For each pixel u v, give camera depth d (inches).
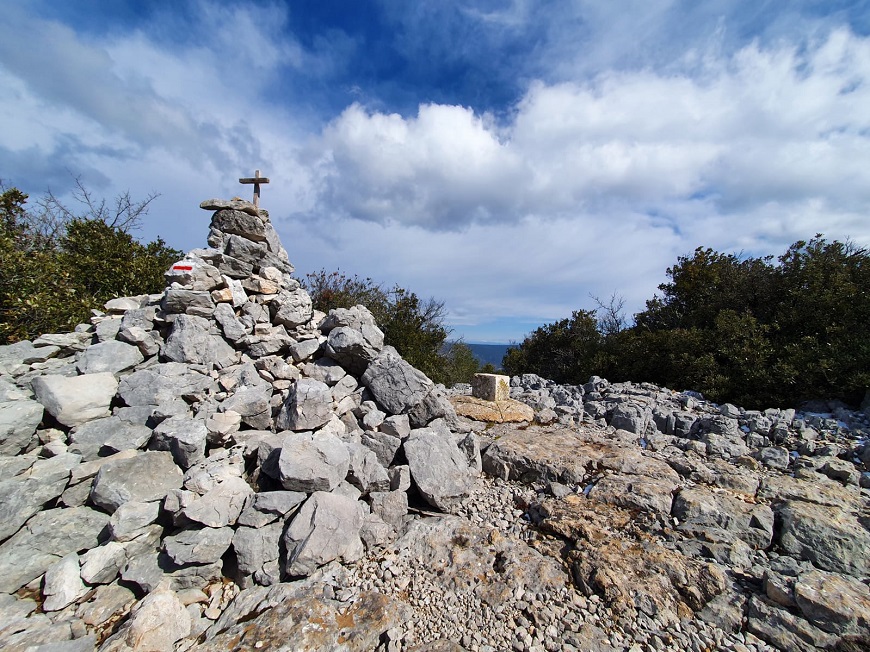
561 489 246.5
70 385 201.3
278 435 217.5
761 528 200.5
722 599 166.4
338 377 275.0
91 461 183.0
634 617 161.0
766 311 455.5
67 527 163.0
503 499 248.2
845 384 334.3
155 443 195.3
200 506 170.2
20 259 335.6
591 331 676.7
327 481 192.1
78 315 350.6
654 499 222.7
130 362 231.6
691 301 558.6
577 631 155.6
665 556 185.3
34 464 178.4
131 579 155.6
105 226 464.1
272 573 167.9
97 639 138.6
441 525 213.3
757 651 147.9
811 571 173.6
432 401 275.4
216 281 263.6
